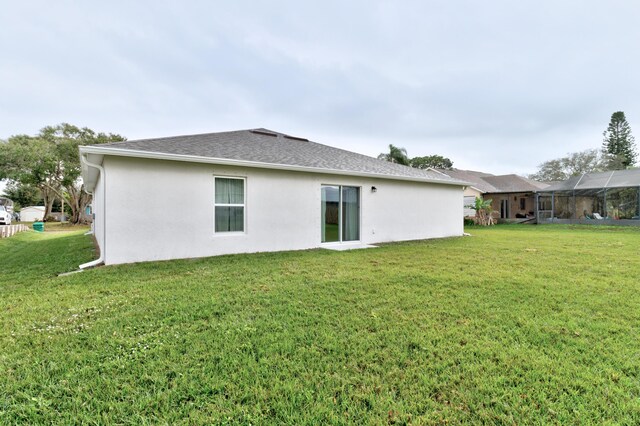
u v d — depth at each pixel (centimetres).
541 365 270
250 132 1341
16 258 867
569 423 203
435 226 1345
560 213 2462
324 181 1017
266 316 381
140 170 723
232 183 861
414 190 1266
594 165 4022
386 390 238
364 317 379
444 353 292
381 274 599
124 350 296
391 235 1190
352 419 208
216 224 834
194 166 791
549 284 526
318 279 560
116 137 3231
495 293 476
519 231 1736
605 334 331
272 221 916
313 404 221
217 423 203
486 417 209
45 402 222
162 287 507
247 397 229
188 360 278
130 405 220
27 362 274
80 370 261
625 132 4162
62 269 673
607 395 230
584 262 726
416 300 442
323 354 290
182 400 226
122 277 574
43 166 2638
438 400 227
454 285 520
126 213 708
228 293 474
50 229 2450
